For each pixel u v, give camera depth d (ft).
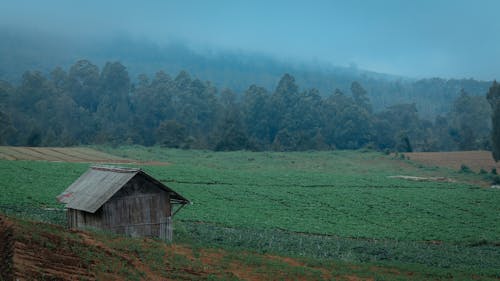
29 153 331.77
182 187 253.24
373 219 221.46
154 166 311.68
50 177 239.30
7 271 66.69
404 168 403.54
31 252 80.23
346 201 250.78
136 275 85.76
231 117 520.42
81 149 377.09
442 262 151.94
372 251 162.09
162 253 107.14
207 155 421.59
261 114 628.28
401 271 131.34
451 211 243.40
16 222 95.30
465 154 461.78
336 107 650.43
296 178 304.30
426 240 192.85
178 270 96.63
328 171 371.35
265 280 102.99
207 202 226.79
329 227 200.95
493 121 385.29
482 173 381.81
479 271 140.05
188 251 118.42
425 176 364.17
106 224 124.77
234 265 112.68
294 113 628.28
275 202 239.30
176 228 162.09
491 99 435.94
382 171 383.45
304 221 207.82
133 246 106.83
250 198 242.37
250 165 382.01
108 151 391.04
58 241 91.50
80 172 257.55
